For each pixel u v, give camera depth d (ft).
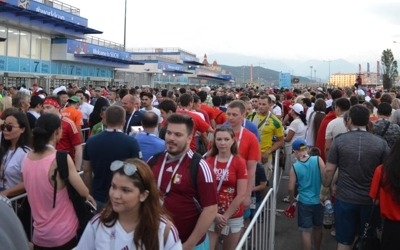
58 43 118.93
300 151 18.75
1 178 15.53
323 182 16.71
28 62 106.83
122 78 154.92
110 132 15.79
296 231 22.95
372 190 13.94
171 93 44.47
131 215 8.30
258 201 19.88
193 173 10.90
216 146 15.20
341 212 15.89
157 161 11.53
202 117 23.39
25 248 5.59
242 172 14.67
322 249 20.30
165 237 8.41
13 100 26.13
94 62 134.51
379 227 15.78
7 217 5.49
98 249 8.35
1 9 94.68
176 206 10.90
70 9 129.39
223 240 15.30
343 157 15.80
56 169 12.48
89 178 16.35
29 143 15.66
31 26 107.76
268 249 18.07
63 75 122.42
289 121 44.47
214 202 10.91
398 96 53.83
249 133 16.94
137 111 24.48
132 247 8.14
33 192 12.64
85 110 38.91
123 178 8.11
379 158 15.31
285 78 164.96
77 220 13.12
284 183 31.58
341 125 21.02
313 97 52.31
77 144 19.97
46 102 23.65
